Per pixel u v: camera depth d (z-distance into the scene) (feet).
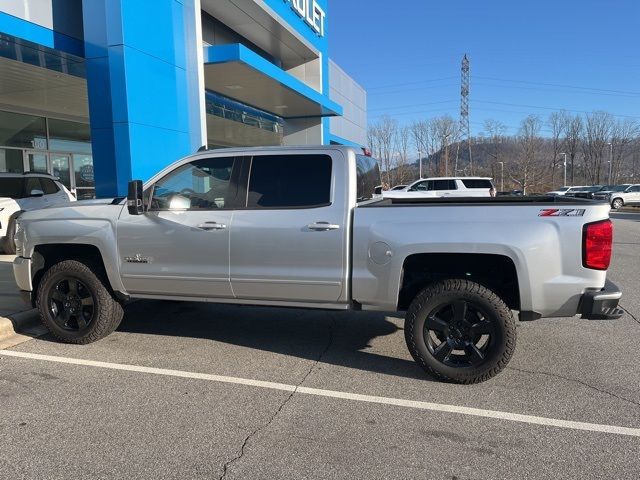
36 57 34.55
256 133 78.13
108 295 17.63
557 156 320.91
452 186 69.77
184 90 35.37
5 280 26.61
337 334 19.04
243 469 10.09
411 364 15.94
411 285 15.57
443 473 9.94
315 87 65.26
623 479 9.68
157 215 16.74
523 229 13.70
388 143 272.72
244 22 51.72
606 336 18.49
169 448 10.87
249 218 15.84
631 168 324.39
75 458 10.48
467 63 293.23
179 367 15.66
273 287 15.81
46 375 14.99
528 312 13.93
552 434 11.44
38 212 18.25
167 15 33.50
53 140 57.88
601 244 13.38
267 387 14.14
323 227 15.10
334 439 11.26
